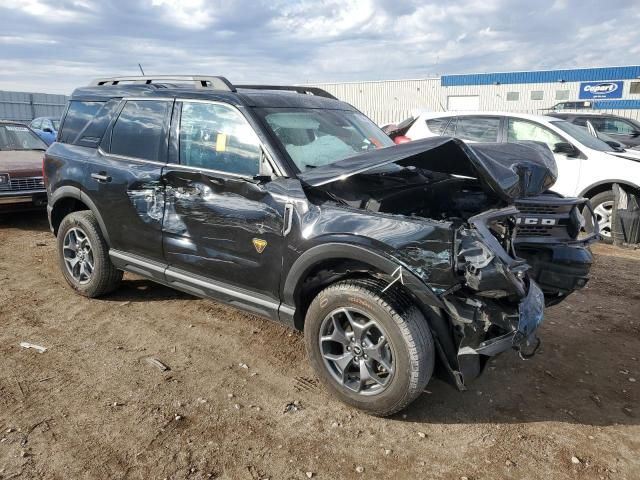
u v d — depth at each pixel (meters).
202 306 4.68
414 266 2.76
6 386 3.30
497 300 2.79
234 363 3.68
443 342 2.86
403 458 2.72
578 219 3.83
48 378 3.41
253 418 3.03
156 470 2.58
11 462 2.60
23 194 7.37
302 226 3.12
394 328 2.80
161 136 3.97
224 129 3.61
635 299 5.01
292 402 3.21
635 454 2.75
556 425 3.01
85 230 4.55
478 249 2.65
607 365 3.72
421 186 3.74
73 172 4.54
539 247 3.70
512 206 3.18
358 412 3.11
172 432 2.88
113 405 3.12
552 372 3.62
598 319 4.52
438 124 8.78
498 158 3.55
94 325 4.25
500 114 8.27
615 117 11.57
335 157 3.68
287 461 2.68
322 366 3.20
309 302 3.42
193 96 3.83
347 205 3.21
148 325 4.27
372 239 2.86
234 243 3.48
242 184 3.39
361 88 41.78
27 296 4.86
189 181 3.69
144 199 3.99
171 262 3.97
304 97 4.12
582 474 2.60
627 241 7.00
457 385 2.88
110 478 2.52
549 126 7.79
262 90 4.04
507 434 2.93
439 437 2.90
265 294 3.45
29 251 6.43
